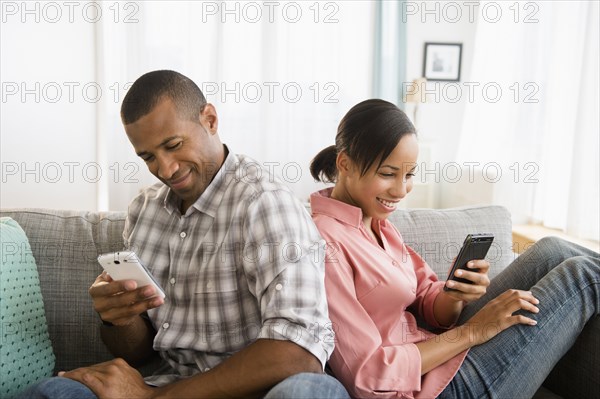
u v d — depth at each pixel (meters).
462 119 5.15
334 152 1.55
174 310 1.31
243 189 1.27
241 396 1.09
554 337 1.38
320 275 1.21
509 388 1.34
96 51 3.61
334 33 4.77
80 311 1.51
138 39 4.33
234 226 1.26
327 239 1.37
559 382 1.54
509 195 4.13
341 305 1.30
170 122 1.19
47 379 1.02
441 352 1.32
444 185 5.12
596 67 3.33
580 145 3.43
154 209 1.37
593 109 3.37
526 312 1.39
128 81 4.35
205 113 1.27
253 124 4.71
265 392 1.10
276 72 4.69
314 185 4.87
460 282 1.42
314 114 4.80
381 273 1.38
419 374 1.27
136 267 1.14
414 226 1.75
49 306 1.50
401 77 4.93
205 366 1.26
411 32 5.05
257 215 1.23
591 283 1.41
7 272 1.29
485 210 1.85
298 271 1.17
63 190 3.64
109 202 4.39
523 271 1.58
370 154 1.38
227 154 1.32
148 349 1.38
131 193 4.41
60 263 1.53
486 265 1.43
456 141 5.21
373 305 1.37
